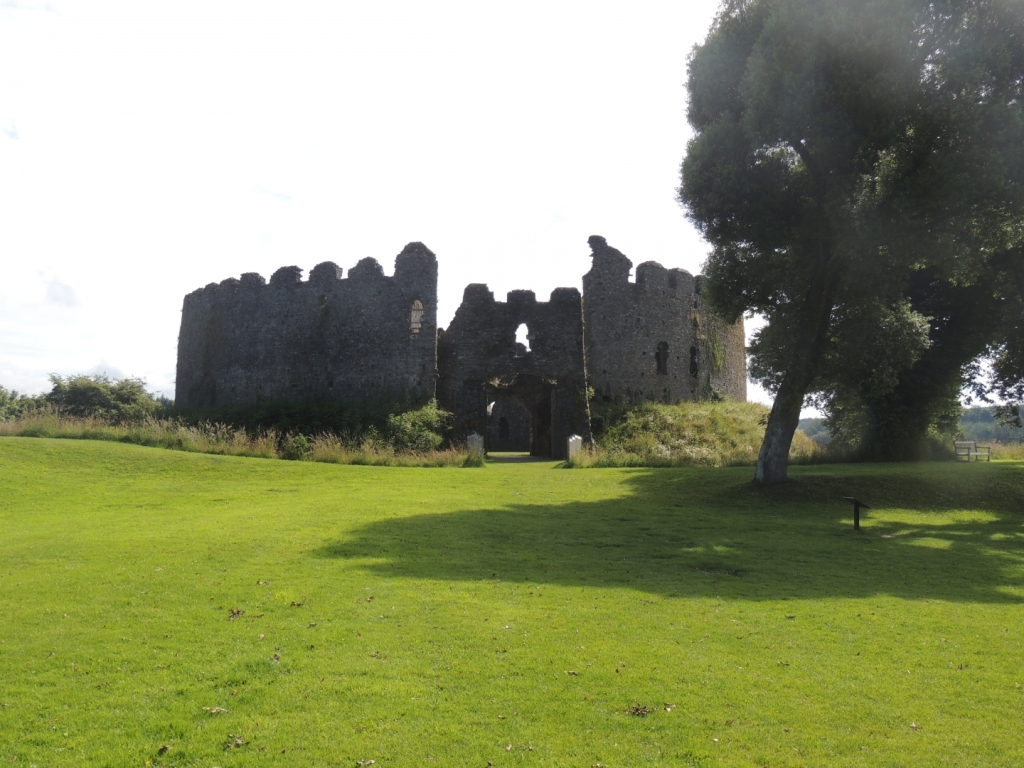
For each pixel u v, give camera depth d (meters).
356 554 11.01
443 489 19.44
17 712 5.67
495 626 7.68
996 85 16.30
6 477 18.42
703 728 5.55
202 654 6.82
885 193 17.17
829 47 16.78
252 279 42.62
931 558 12.09
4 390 43.59
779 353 22.69
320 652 6.88
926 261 18.75
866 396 27.59
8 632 7.40
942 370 26.89
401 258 38.19
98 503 16.47
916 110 16.61
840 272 19.50
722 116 18.83
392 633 7.42
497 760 5.05
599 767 4.98
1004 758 5.15
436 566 10.34
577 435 33.34
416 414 33.91
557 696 6.05
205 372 44.50
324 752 5.12
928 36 16.84
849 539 13.76
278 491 18.53
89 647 6.99
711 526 14.86
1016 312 23.98
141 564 10.18
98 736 5.32
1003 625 8.12
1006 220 17.42
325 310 39.72
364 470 23.00
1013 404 27.59
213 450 25.05
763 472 19.83
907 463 26.20
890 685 6.38
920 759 5.13
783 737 5.42
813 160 18.33
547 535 13.12
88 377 44.31
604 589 9.31
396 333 37.66
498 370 34.78
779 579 10.24
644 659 6.86
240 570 9.89
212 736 5.32
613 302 40.19
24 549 11.21
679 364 43.41
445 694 6.05
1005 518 17.39
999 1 16.33
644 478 22.36
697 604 8.73
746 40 19.09
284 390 40.22
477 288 35.41
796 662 6.88
